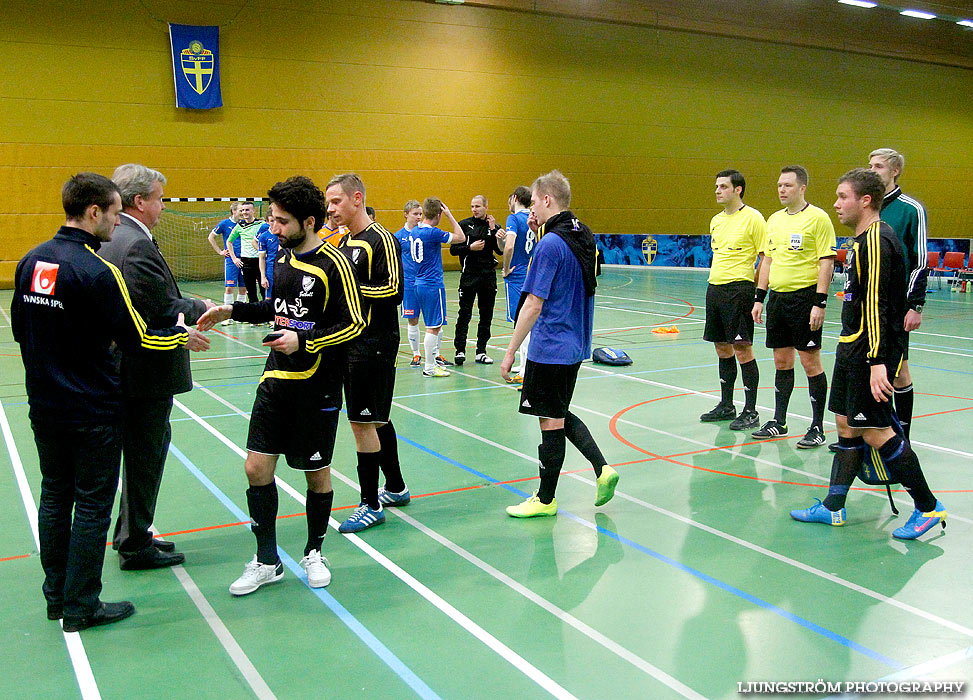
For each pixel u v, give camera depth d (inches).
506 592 136.6
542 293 160.9
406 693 105.8
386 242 161.6
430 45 765.3
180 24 661.9
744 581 140.7
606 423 253.1
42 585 137.9
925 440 230.5
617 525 167.9
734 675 109.9
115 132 655.8
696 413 266.8
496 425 249.0
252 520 138.6
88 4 634.2
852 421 158.7
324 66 722.8
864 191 156.2
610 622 125.6
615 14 837.8
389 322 162.1
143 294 129.9
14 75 619.8
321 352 131.1
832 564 147.9
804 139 959.0
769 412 269.4
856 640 119.7
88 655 116.2
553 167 842.2
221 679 109.6
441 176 789.2
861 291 154.2
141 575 144.5
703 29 880.3
